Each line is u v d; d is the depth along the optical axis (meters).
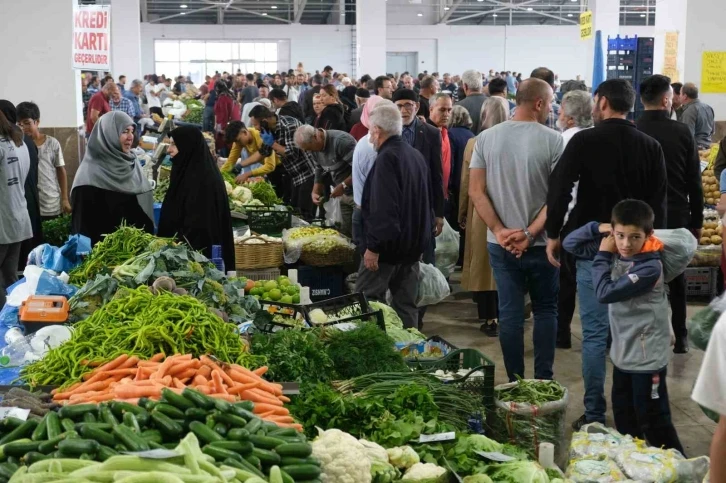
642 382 4.35
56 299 4.29
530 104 5.07
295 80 24.25
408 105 6.62
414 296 5.85
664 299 4.37
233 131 9.80
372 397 3.81
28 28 10.60
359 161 6.52
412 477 3.17
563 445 4.34
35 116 8.10
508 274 5.08
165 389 2.66
